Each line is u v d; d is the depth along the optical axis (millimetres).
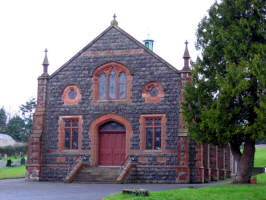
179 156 34188
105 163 36906
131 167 34781
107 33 37875
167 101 35531
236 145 28703
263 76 25625
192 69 29141
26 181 37000
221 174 45125
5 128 99750
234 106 26484
